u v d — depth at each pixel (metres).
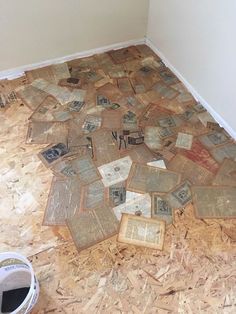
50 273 1.25
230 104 1.60
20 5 1.69
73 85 1.91
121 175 1.52
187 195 1.46
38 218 1.38
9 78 1.94
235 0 1.33
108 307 1.17
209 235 1.34
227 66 1.52
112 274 1.24
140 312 1.16
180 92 1.88
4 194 1.45
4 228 1.35
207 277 1.24
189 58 1.79
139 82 1.94
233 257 1.29
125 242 1.32
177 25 1.78
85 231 1.35
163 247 1.31
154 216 1.39
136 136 1.68
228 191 1.47
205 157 1.59
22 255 1.22
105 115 1.77
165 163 1.57
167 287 1.21
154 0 1.91
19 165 1.55
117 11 1.95
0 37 1.76
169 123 1.73
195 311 1.16
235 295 1.20
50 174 1.52
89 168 1.54
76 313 1.16
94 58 2.07
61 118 1.75
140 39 2.16
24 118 1.75
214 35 1.53
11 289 1.19
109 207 1.42
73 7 1.81
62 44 1.96
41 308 1.17
